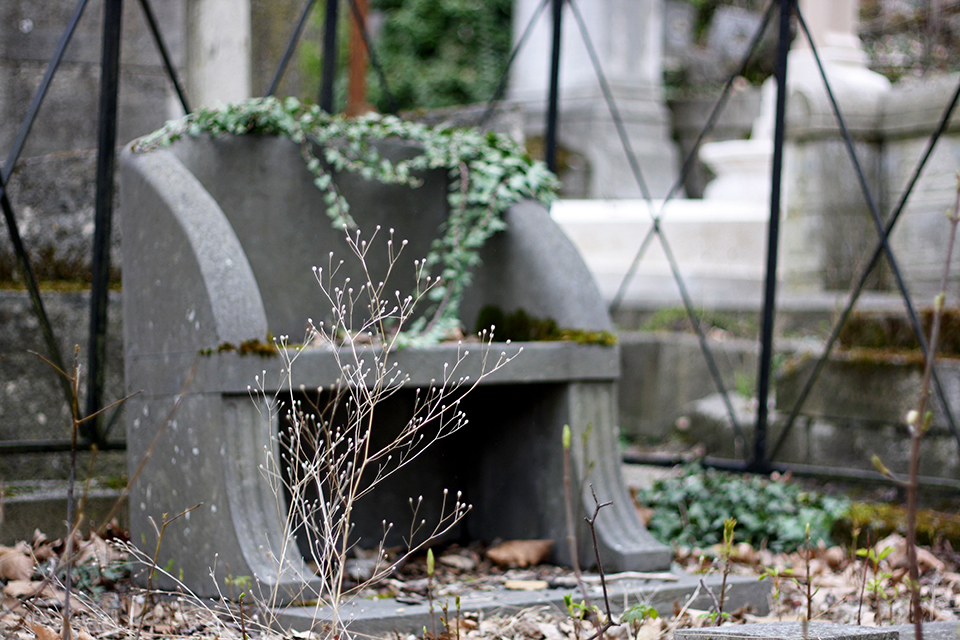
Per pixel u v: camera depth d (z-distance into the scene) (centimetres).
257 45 616
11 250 392
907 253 584
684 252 662
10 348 370
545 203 358
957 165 560
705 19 1409
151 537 291
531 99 995
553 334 323
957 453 399
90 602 266
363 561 309
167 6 495
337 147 346
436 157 357
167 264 288
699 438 542
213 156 324
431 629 254
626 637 256
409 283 358
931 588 304
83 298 386
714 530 373
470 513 353
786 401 473
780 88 396
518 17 1025
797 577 315
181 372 281
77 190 410
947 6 891
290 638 236
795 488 396
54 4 493
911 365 417
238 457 265
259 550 260
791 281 613
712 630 202
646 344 601
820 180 599
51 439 374
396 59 1374
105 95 354
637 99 988
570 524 181
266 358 267
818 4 650
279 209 334
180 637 241
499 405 342
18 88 487
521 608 269
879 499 416
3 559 283
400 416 334
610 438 318
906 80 866
